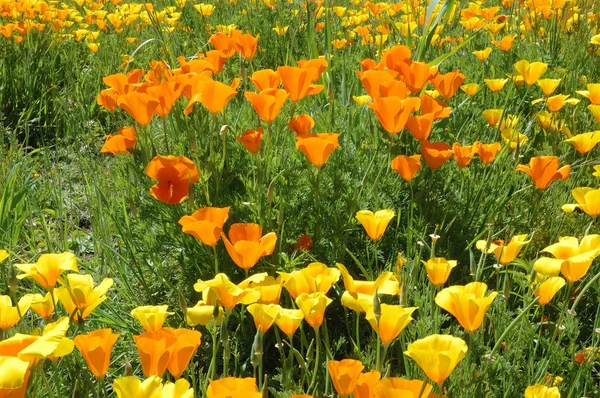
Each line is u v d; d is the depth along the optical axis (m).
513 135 2.10
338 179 1.86
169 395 1.22
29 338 1.24
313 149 1.72
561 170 1.76
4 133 2.56
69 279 1.42
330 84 2.09
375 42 2.95
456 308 1.34
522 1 3.52
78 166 2.38
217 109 1.83
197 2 4.01
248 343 1.67
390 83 1.86
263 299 1.40
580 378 1.54
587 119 2.34
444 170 1.97
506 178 2.02
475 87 2.21
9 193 2.07
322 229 1.83
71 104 2.78
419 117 1.78
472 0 3.97
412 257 1.81
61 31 3.43
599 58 2.72
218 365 1.69
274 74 1.88
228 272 1.79
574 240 1.50
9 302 1.34
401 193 1.92
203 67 2.01
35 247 1.97
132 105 1.81
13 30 3.13
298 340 1.71
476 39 3.07
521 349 1.51
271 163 1.89
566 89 2.47
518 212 1.94
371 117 2.05
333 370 1.28
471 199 1.92
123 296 1.81
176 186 1.68
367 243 1.78
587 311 1.78
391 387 1.24
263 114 1.81
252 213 1.83
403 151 2.03
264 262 1.73
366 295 1.38
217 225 1.51
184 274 1.78
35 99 2.79
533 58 2.78
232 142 2.01
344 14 3.67
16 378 1.18
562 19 2.94
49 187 2.16
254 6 3.78
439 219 1.86
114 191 2.05
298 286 1.40
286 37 3.16
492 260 1.83
